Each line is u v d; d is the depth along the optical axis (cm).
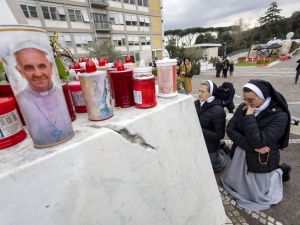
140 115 89
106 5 2200
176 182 108
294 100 574
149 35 2805
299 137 327
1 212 53
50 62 58
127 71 96
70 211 66
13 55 51
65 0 1872
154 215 95
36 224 59
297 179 229
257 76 1176
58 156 61
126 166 82
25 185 56
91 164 70
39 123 59
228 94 470
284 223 173
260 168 180
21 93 55
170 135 104
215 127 225
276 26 4859
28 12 1652
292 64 1658
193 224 121
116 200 78
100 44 1777
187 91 605
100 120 85
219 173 256
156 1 2802
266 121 166
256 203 192
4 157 61
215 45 3198
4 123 65
